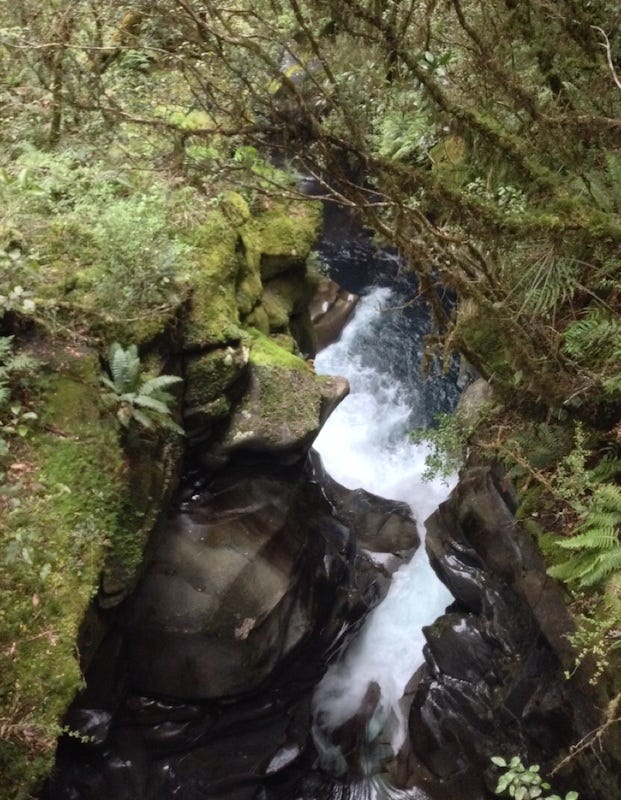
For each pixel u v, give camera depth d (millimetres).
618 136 4719
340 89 4156
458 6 4348
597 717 4680
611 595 4168
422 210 4285
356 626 7449
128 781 5805
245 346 6258
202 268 6027
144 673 5898
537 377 4781
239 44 3857
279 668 6312
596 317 4777
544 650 5508
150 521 5277
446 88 4883
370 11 3891
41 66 5387
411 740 6746
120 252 5445
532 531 5320
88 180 5730
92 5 5055
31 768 3922
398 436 9469
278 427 6219
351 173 5141
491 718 6129
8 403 4824
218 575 5973
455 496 6582
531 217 3945
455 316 5652
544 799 4449
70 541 4590
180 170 4609
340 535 7352
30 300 4773
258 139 4168
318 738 7016
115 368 5098
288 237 7316
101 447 4945
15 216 5359
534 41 4844
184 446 6004
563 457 5180
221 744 6375
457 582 6551
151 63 6020
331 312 10375
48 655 4207
